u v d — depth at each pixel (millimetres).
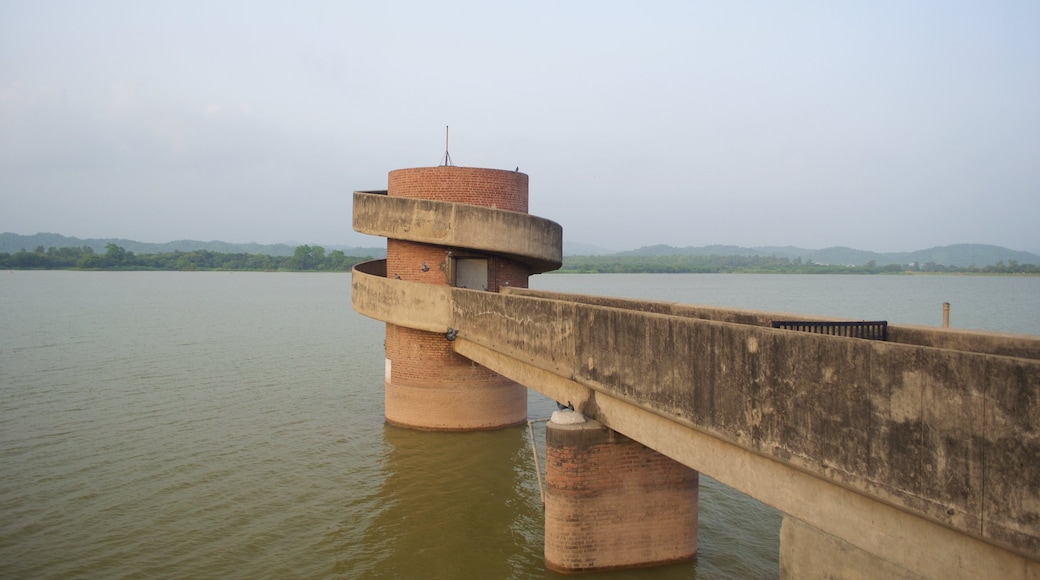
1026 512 5000
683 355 8891
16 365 33094
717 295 106250
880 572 6391
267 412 23859
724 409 8156
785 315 10562
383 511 15055
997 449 5215
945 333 8312
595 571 11578
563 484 11461
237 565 12602
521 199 21219
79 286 119375
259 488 16406
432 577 12094
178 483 16688
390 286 19891
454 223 18594
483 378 20578
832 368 6688
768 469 7715
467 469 17609
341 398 26234
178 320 58469
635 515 11688
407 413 20984
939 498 5672
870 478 6305
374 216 19953
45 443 19891
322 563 12703
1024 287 158125
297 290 120875
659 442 9773
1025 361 5012
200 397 26250
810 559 7203
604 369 10828
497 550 13133
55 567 12406
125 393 26875
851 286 158375
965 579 5629
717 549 12891
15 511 14906
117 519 14547
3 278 156000
